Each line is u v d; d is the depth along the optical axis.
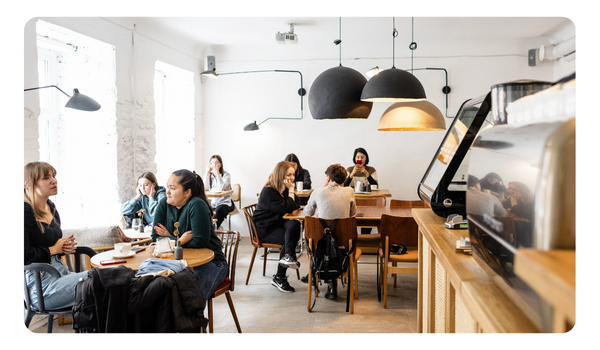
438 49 6.31
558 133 0.67
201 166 6.82
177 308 1.69
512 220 0.84
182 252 2.50
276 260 5.12
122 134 4.62
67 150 4.45
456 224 1.65
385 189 6.31
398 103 3.50
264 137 6.75
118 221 4.50
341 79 2.72
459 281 1.02
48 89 4.30
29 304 2.44
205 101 6.82
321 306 3.54
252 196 6.83
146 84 5.15
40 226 2.70
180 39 6.02
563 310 0.57
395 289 4.02
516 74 6.20
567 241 0.65
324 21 5.33
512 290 0.85
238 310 3.45
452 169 1.79
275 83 6.69
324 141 6.66
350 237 3.36
